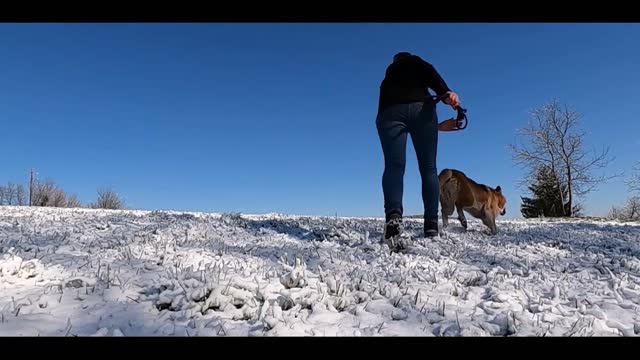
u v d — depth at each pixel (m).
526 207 32.41
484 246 5.44
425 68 4.98
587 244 6.33
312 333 2.22
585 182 29.98
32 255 3.45
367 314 2.57
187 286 2.59
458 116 5.24
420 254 4.45
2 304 2.40
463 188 7.77
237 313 2.41
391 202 4.80
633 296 3.23
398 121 5.04
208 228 5.79
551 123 30.20
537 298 3.07
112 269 3.13
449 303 2.89
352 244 4.91
